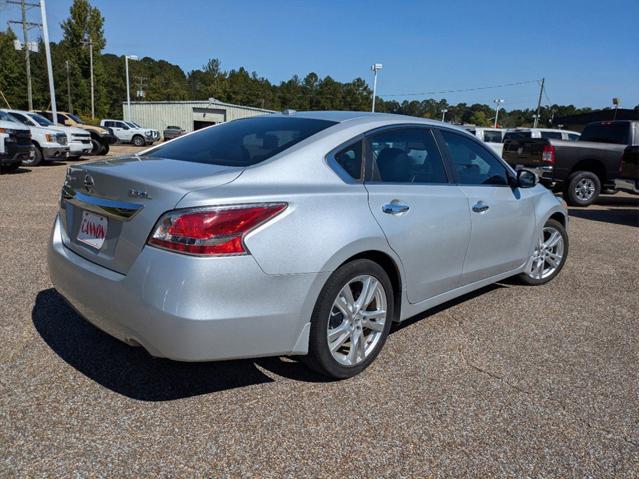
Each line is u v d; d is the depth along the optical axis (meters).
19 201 8.38
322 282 2.69
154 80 105.25
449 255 3.58
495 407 2.82
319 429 2.54
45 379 2.85
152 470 2.20
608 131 11.93
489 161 4.18
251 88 111.19
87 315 2.73
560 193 13.37
